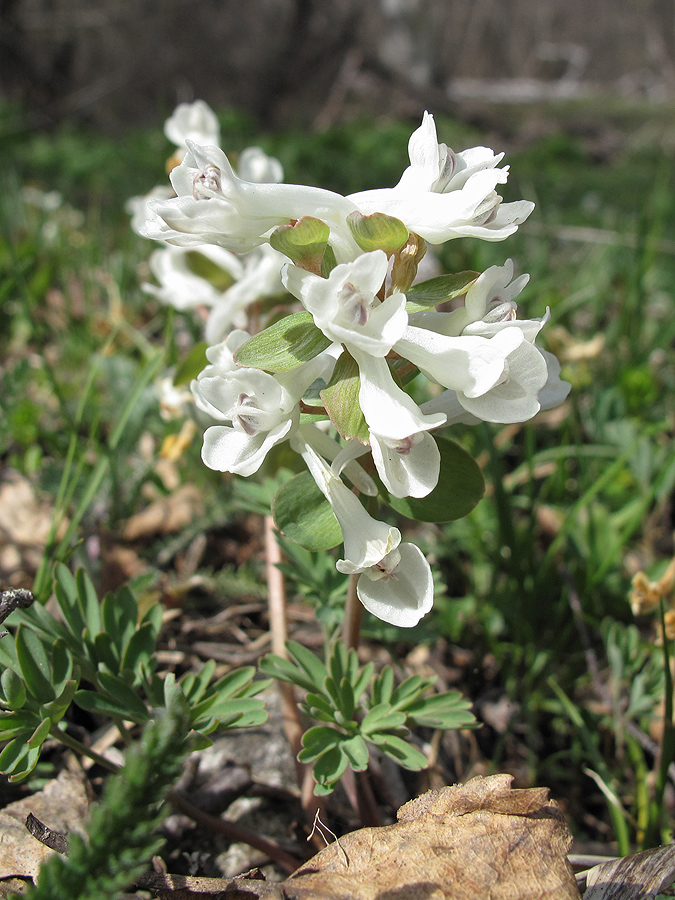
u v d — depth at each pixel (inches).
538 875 3.0
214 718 3.5
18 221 11.0
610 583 5.7
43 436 6.5
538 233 10.8
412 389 6.7
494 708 5.1
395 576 3.2
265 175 5.8
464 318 3.3
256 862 3.8
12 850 3.3
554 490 6.3
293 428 3.3
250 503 4.8
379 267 2.8
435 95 41.4
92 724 4.4
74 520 4.9
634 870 3.1
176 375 5.4
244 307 5.9
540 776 4.8
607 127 43.0
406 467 3.0
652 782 4.6
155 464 6.3
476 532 5.8
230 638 5.2
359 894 2.9
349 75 40.9
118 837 2.1
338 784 4.2
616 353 8.1
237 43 41.1
